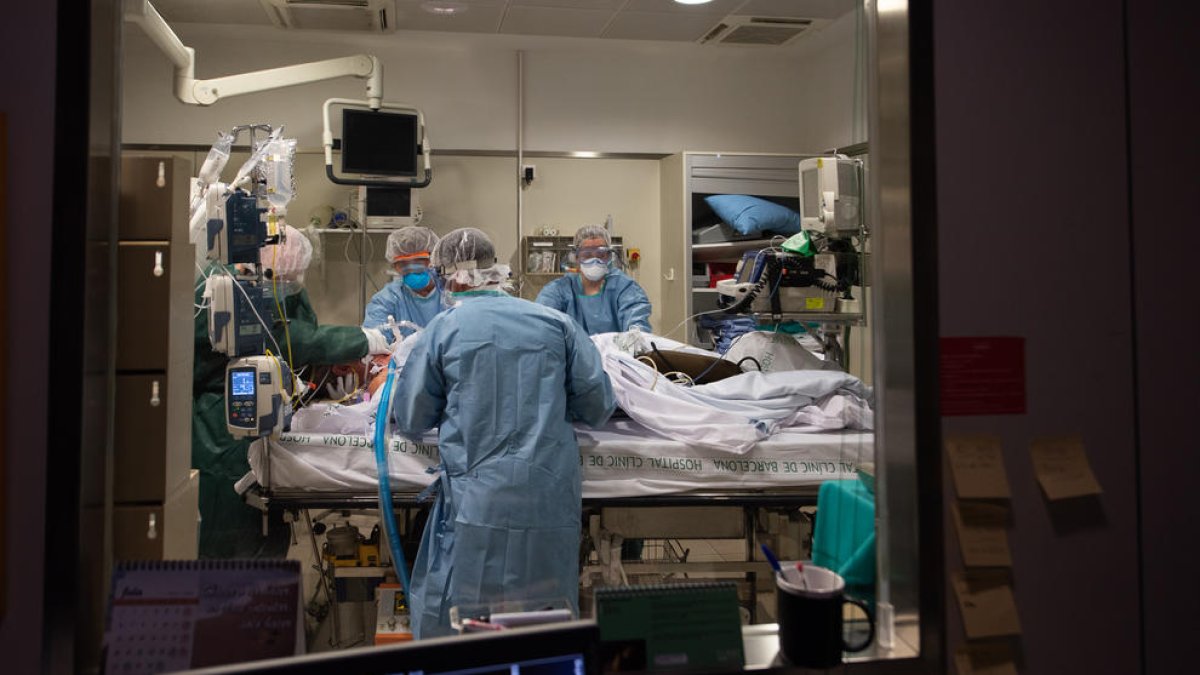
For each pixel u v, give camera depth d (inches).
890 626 46.7
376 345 96.7
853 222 86.3
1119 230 47.7
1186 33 48.7
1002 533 45.9
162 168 48.8
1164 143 48.3
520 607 47.4
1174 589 48.2
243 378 69.4
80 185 37.6
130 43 166.1
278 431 72.7
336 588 87.7
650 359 98.7
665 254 187.2
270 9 155.9
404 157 159.5
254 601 37.7
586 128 186.1
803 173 91.4
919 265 44.6
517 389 74.0
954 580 45.2
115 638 36.5
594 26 167.8
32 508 37.6
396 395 77.5
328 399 97.0
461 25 166.7
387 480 76.3
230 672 30.2
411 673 32.0
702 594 41.6
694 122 190.2
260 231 69.1
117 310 48.2
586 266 140.1
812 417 86.4
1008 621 45.6
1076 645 47.1
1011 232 46.1
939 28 45.2
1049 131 46.7
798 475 81.4
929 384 44.6
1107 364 47.4
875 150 48.1
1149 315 48.0
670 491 80.0
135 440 48.4
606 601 40.9
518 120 182.4
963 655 45.3
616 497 79.4
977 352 45.6
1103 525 47.4
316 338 88.6
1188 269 48.6
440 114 180.4
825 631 42.2
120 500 48.3
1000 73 46.0
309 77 140.6
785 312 91.0
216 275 69.4
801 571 45.4
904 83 45.4
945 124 45.3
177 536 51.4
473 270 81.7
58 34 37.6
